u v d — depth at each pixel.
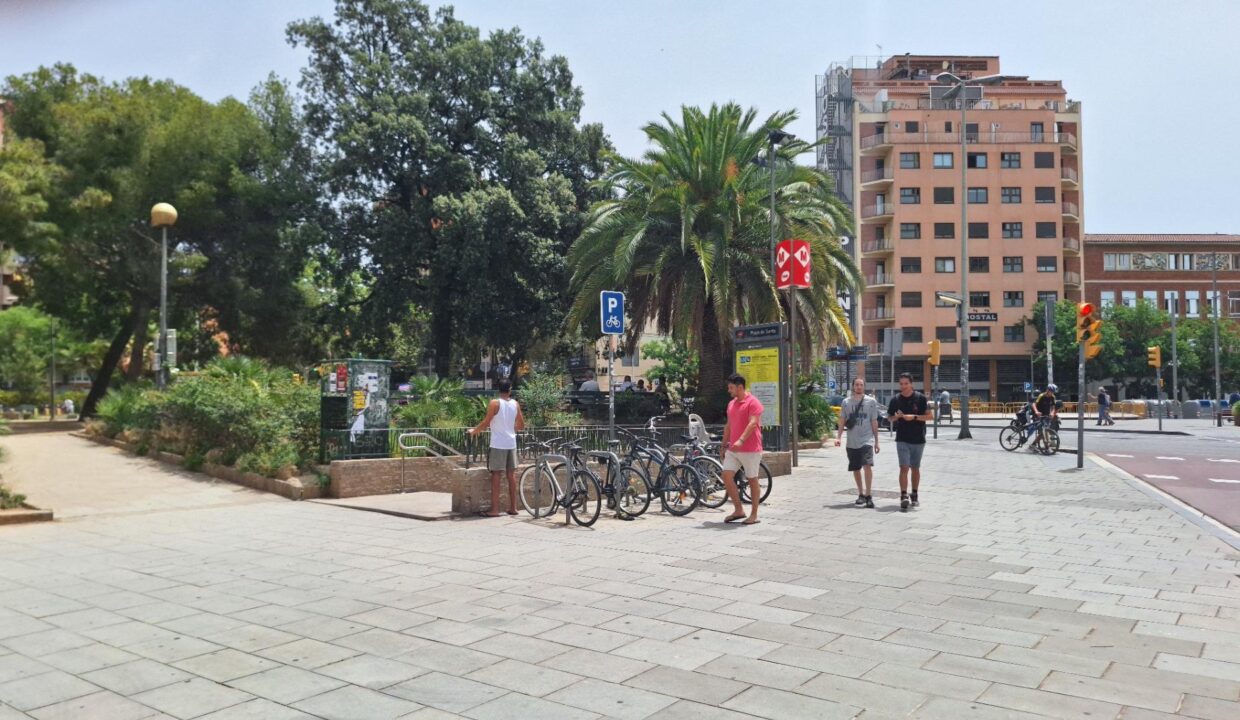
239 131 32.31
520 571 7.73
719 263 22.17
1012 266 67.94
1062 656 5.11
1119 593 6.76
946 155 68.19
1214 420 43.19
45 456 17.69
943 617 6.03
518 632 5.71
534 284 32.75
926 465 18.34
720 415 24.09
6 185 18.95
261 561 8.33
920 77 77.44
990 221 68.00
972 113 68.50
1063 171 69.56
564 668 4.95
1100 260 72.75
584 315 24.45
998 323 67.44
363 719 4.20
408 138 31.98
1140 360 65.00
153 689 4.66
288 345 35.44
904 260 67.75
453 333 37.62
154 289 29.44
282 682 4.76
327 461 14.51
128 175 28.39
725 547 8.88
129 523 10.90
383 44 35.72
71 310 33.41
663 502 11.38
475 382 43.25
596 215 25.03
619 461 10.95
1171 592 6.79
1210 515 11.38
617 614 6.16
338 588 7.10
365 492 13.62
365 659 5.16
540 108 35.19
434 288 32.66
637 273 23.59
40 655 5.29
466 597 6.73
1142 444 25.83
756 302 23.02
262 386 17.27
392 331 37.72
